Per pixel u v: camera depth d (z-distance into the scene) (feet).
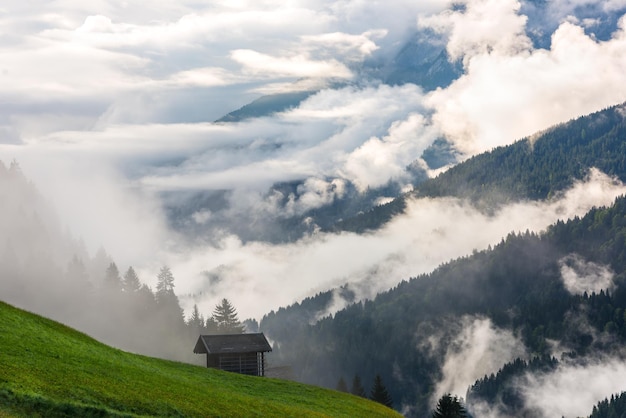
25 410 140.26
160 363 256.52
